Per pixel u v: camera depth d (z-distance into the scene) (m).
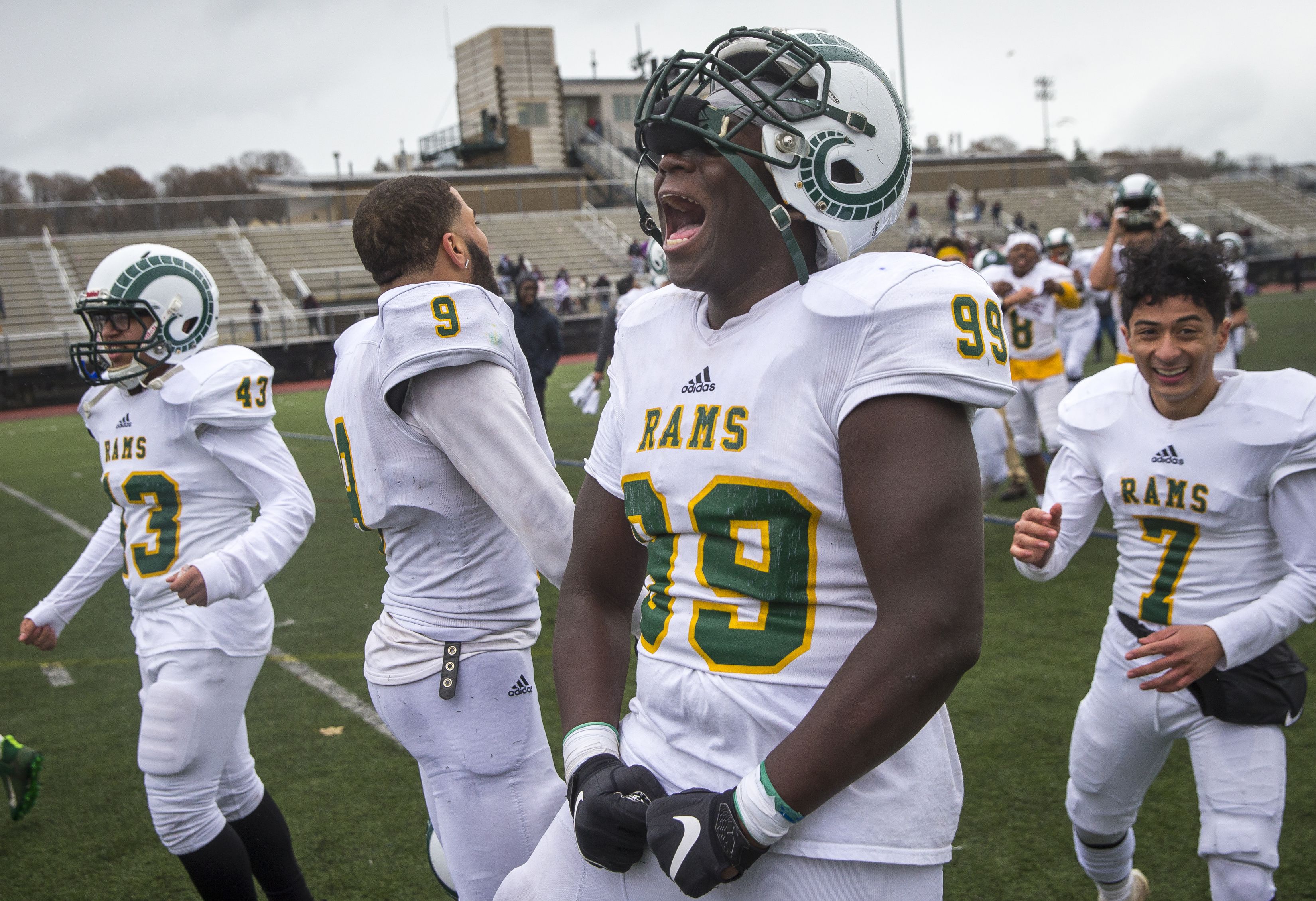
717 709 1.33
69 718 4.50
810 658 1.30
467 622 2.07
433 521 2.05
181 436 2.67
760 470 1.30
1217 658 2.07
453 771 2.07
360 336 2.15
